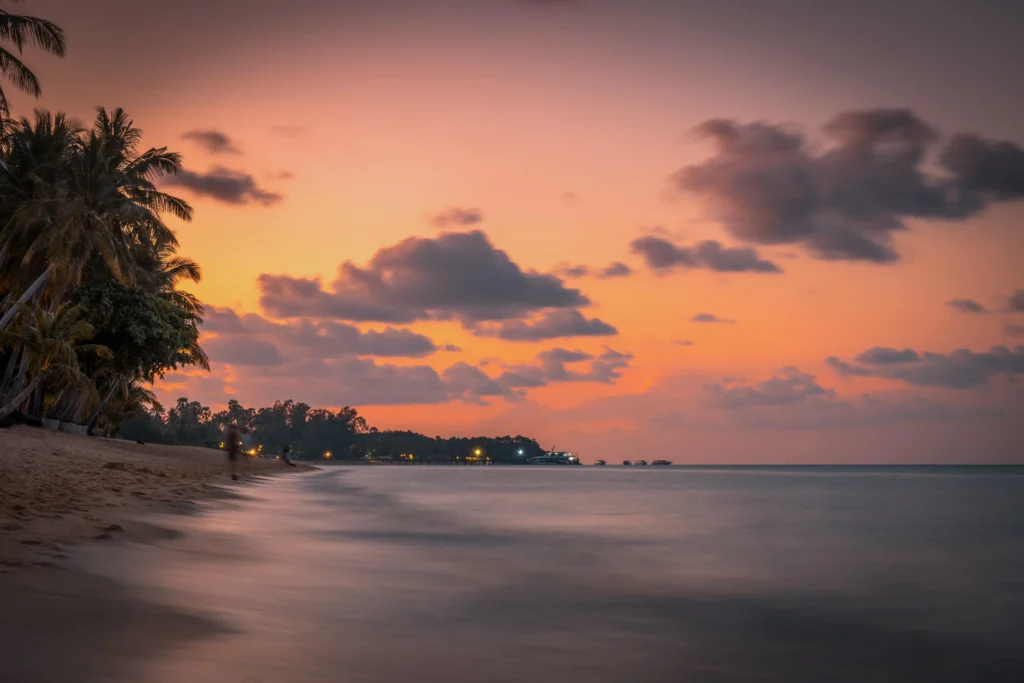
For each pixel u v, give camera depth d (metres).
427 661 6.95
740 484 69.69
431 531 18.55
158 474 33.62
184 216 50.12
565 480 78.06
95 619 7.32
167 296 60.81
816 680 6.95
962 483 80.81
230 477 43.34
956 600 10.69
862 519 25.30
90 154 47.06
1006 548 16.81
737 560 14.55
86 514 14.77
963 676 7.15
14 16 35.78
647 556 14.97
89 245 45.06
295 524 18.12
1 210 44.94
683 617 9.38
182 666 6.16
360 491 38.59
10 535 11.22
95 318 50.91
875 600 10.62
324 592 9.83
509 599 10.19
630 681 6.71
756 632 8.69
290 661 6.62
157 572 9.89
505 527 20.52
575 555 14.88
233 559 11.77
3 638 6.49
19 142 47.12
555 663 7.15
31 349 43.88
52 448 34.59
